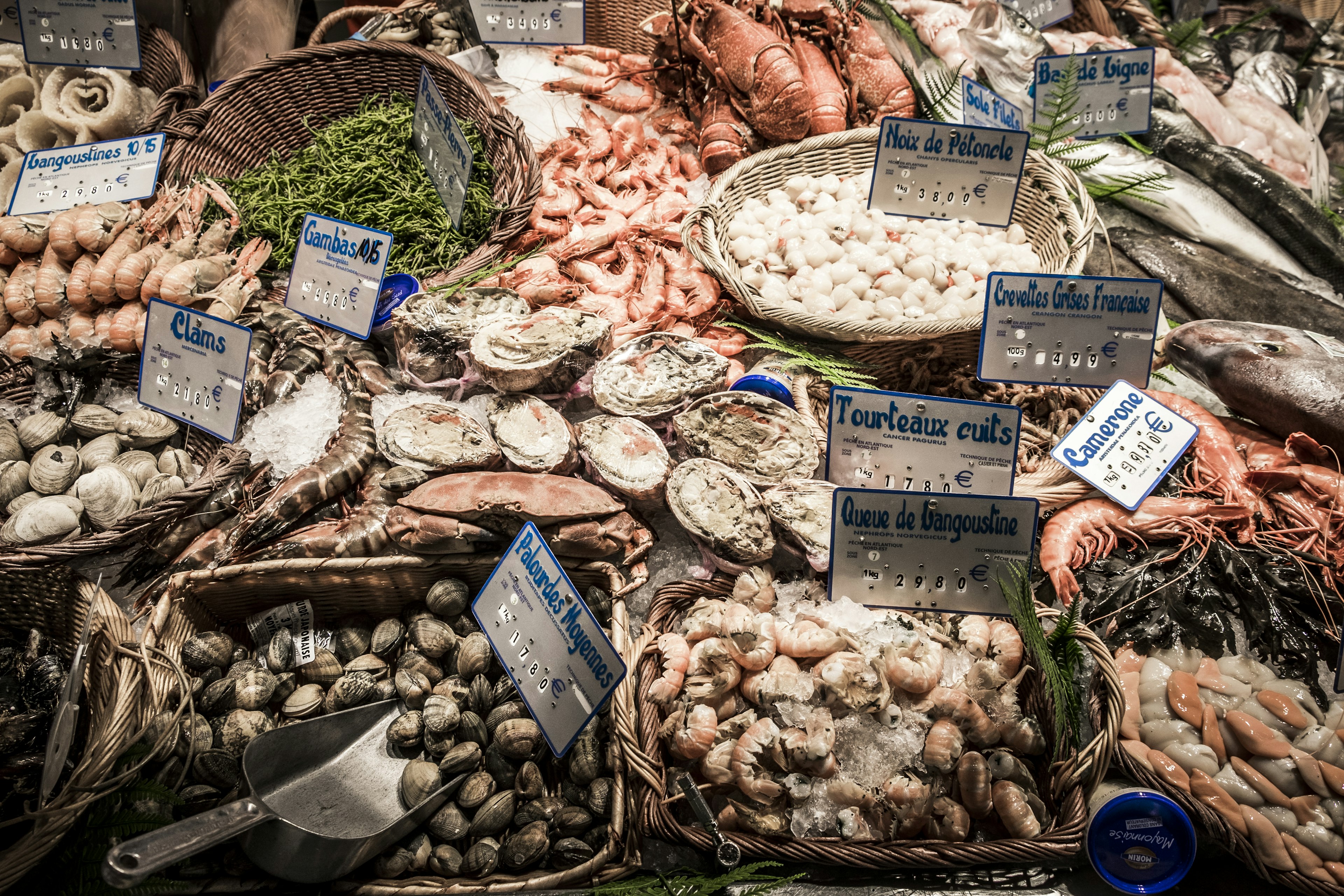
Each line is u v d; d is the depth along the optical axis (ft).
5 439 7.42
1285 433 7.12
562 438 6.74
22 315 8.18
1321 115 12.21
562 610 5.41
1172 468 7.16
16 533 6.68
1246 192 10.19
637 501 6.48
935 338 8.00
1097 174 10.50
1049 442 7.70
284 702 6.17
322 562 6.20
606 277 9.02
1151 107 9.85
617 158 10.72
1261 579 6.27
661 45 11.43
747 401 6.80
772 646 5.62
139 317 8.05
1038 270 8.78
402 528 6.23
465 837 5.60
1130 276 9.54
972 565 5.91
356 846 5.17
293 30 12.07
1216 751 5.59
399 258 9.01
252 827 4.97
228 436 7.24
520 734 5.71
